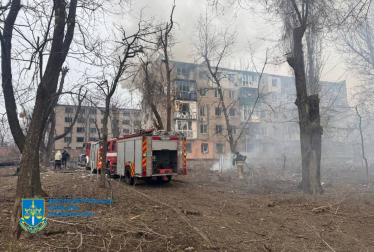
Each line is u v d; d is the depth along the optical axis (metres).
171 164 12.39
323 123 14.42
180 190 10.73
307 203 8.00
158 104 18.48
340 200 8.37
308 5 9.87
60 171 19.58
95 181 12.27
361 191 10.66
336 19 7.71
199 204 7.93
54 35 7.36
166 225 5.38
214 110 37.22
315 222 6.06
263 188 10.91
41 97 5.45
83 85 8.27
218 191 10.64
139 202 7.73
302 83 10.70
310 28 10.26
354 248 4.45
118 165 13.69
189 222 5.70
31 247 3.86
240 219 6.29
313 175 10.11
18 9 8.17
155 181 13.52
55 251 3.76
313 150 10.27
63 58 8.03
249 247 4.44
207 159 35.44
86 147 21.61
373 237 5.02
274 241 4.75
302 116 10.60
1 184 11.64
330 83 15.75
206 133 36.31
